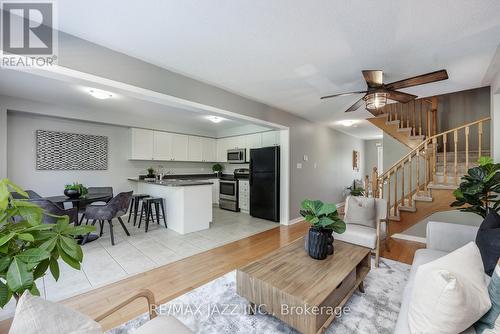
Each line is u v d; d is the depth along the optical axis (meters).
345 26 1.79
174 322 1.15
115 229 4.00
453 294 0.90
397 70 2.56
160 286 2.17
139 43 2.03
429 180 3.70
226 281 2.26
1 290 0.80
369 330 1.58
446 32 1.85
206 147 6.46
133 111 4.43
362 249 2.16
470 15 1.63
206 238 3.56
